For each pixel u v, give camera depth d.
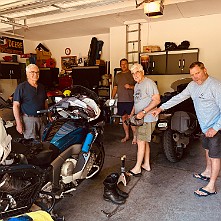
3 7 4.99
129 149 4.32
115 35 6.77
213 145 2.56
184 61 5.91
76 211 2.37
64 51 8.60
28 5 4.42
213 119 2.57
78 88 2.97
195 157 3.94
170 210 2.38
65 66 8.62
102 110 3.20
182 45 5.88
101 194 2.71
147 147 3.36
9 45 7.54
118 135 5.34
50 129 2.55
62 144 2.38
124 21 6.21
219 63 5.74
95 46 7.51
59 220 2.12
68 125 2.52
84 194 2.71
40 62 8.45
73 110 2.55
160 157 3.95
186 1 4.63
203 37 5.84
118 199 2.51
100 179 3.09
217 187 2.83
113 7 5.15
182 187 2.87
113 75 6.95
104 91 7.15
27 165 1.85
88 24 6.35
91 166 2.68
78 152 2.53
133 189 2.83
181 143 3.73
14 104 3.06
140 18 5.93
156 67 6.19
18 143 2.05
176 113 3.52
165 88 6.38
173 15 5.74
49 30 7.09
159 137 3.82
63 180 2.35
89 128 2.74
